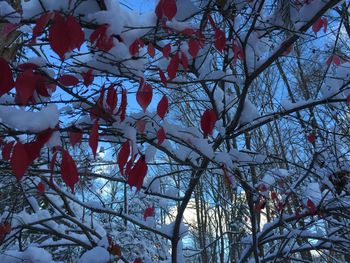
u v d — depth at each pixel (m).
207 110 2.21
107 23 1.79
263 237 4.36
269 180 3.95
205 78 2.86
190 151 2.74
